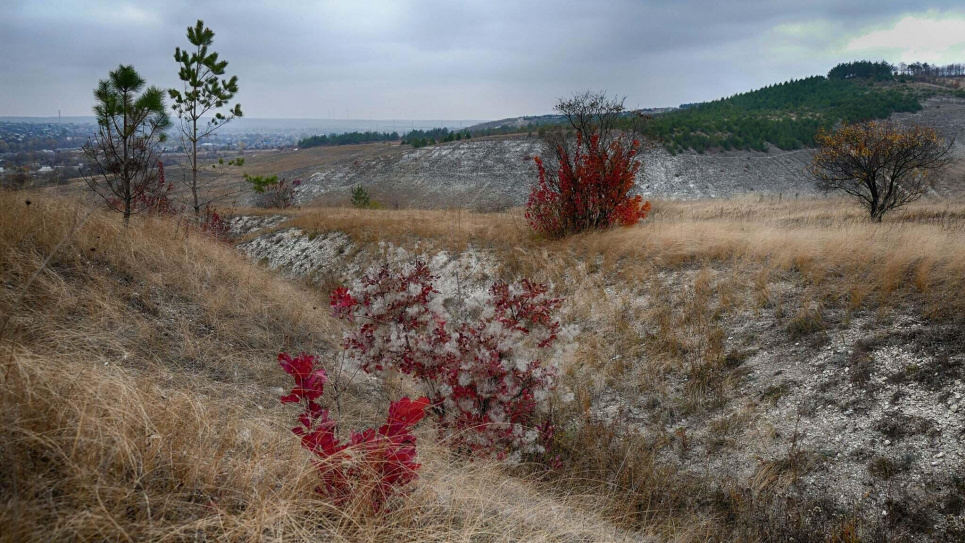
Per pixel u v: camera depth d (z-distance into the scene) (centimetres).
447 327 525
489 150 7800
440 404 471
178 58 1240
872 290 677
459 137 9275
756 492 423
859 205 2086
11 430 214
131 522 202
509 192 6469
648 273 909
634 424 544
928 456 406
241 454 279
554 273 992
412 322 500
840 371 536
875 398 484
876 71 18550
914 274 681
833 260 787
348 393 516
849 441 447
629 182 1262
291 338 612
